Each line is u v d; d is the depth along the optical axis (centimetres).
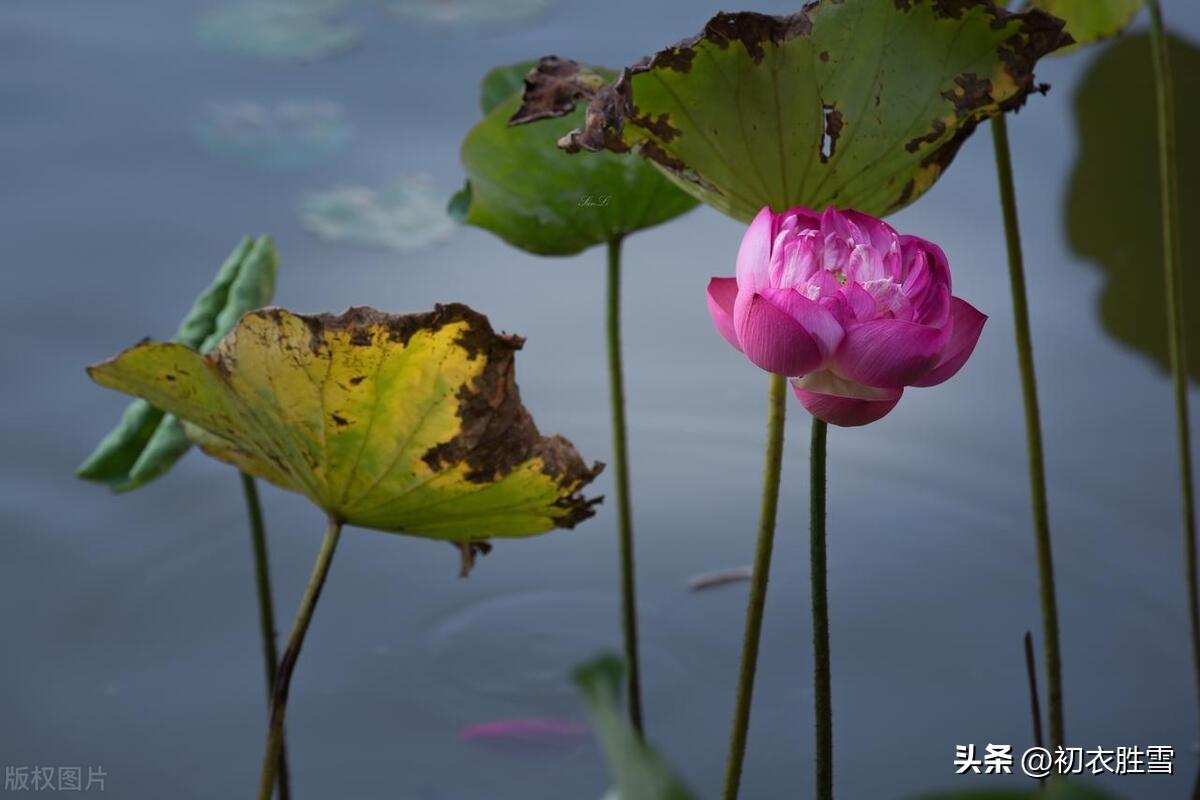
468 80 383
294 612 277
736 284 206
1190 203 338
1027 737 261
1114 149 356
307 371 204
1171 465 293
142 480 227
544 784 255
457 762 258
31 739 260
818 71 215
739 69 214
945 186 343
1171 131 256
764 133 216
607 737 172
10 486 287
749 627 217
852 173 218
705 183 218
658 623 277
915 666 271
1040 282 319
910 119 217
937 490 295
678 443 301
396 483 209
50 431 292
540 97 222
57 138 356
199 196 338
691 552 287
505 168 241
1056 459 296
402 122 367
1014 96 217
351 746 260
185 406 211
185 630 273
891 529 291
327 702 266
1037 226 332
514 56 388
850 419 201
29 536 282
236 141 359
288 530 289
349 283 313
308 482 211
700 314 320
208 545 285
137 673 268
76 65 387
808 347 197
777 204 219
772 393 213
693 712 265
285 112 371
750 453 301
